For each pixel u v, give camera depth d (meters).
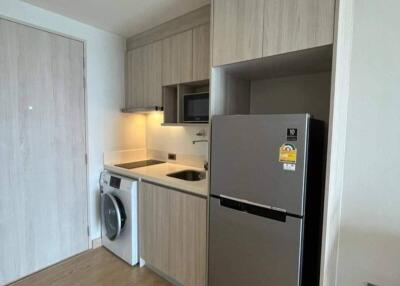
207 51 2.07
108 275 2.26
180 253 2.03
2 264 2.07
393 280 1.54
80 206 2.60
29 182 2.20
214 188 1.69
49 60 2.27
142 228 2.37
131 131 3.06
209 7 2.05
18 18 2.06
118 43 2.85
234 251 1.60
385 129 1.51
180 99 2.37
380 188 1.55
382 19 1.48
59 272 2.29
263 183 1.43
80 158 2.57
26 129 2.15
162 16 2.30
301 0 1.28
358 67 1.57
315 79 1.88
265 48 1.43
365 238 1.62
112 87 2.83
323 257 1.34
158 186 2.18
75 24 2.44
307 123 1.27
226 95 1.89
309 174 1.33
